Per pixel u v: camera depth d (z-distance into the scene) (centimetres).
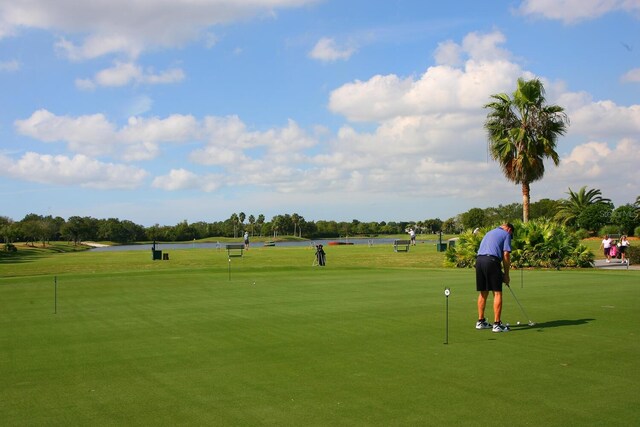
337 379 688
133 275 2220
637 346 859
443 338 933
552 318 1123
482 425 523
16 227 10181
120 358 814
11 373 735
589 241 6338
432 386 652
